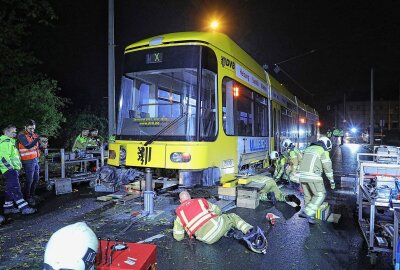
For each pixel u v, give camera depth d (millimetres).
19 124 11039
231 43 8500
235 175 8055
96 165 10961
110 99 11609
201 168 6598
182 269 4266
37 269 4262
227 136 7727
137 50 7488
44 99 12453
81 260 2189
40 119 12250
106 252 2635
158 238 5352
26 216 6680
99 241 2711
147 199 6660
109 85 11617
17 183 6824
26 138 7574
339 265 4453
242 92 9000
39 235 5535
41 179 10328
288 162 10156
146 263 2641
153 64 7242
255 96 10312
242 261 4535
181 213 5059
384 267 4406
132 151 7000
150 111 7250
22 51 10594
